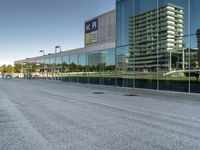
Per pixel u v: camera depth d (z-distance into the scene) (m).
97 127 7.96
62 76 44.19
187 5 18.64
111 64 28.64
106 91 22.34
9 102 14.40
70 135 7.02
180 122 8.76
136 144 6.16
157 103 13.99
